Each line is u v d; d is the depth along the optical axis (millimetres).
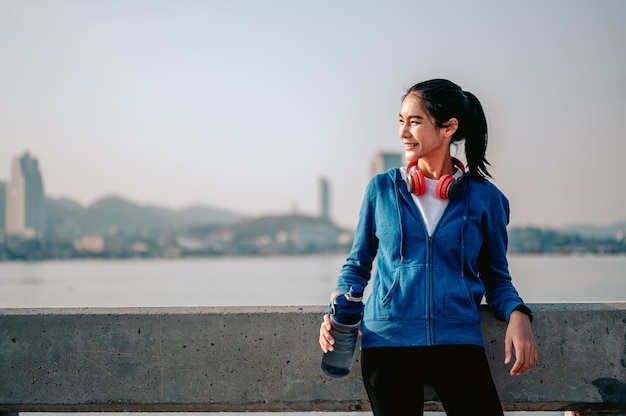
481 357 2730
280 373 3316
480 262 2975
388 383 2703
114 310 3381
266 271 90125
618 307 3291
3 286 41594
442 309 2732
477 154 2998
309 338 3318
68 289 37562
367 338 2793
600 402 3260
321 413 6707
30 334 3361
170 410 3398
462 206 2834
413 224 2816
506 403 3285
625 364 3260
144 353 3346
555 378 3271
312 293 33500
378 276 2869
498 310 2912
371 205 2945
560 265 69375
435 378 2738
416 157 2883
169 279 58938
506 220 2996
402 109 2916
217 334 3338
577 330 3277
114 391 3338
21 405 3359
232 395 3320
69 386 3342
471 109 3000
